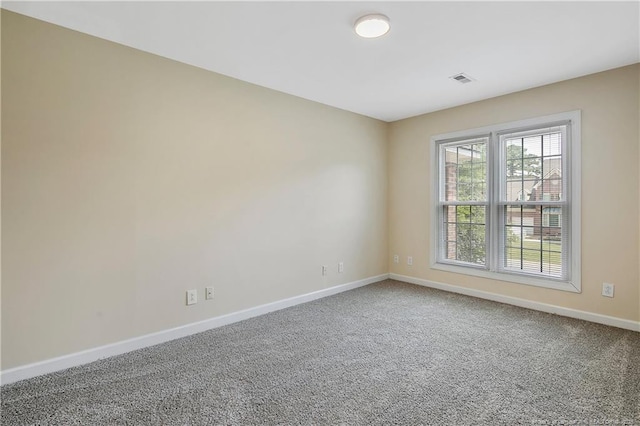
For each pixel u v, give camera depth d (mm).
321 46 2531
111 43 2439
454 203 4168
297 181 3693
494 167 3752
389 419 1755
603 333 2844
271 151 3445
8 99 2061
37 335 2178
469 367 2299
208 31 2311
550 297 3385
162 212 2703
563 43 2490
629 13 2088
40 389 2027
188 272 2861
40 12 2070
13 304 2096
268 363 2371
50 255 2213
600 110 3033
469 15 2115
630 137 2887
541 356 2449
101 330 2424
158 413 1812
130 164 2535
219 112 3039
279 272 3543
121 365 2330
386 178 4797
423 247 4465
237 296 3193
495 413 1796
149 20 2166
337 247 4160
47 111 2188
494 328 2990
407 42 2471
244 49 2578
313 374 2219
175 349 2592
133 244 2561
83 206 2336
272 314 3389
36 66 2146
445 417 1767
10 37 2062
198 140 2902
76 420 1755
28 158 2129
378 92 3570
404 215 4664
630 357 2410
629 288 2920
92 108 2363
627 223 2916
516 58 2748
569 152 3217
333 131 4082
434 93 3604
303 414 1800
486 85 3369
